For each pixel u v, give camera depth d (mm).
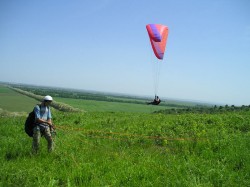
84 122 22469
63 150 11320
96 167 9164
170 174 8469
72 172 8422
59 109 55688
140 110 86250
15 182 7773
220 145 12094
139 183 7828
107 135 15797
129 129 17422
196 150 11852
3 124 20859
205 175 8320
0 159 10148
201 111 39281
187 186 7500
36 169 8766
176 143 13445
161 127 17422
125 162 9578
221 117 20688
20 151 11406
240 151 10891
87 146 12609
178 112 41469
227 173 8594
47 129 11516
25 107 58750
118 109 83125
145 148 13266
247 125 17344
